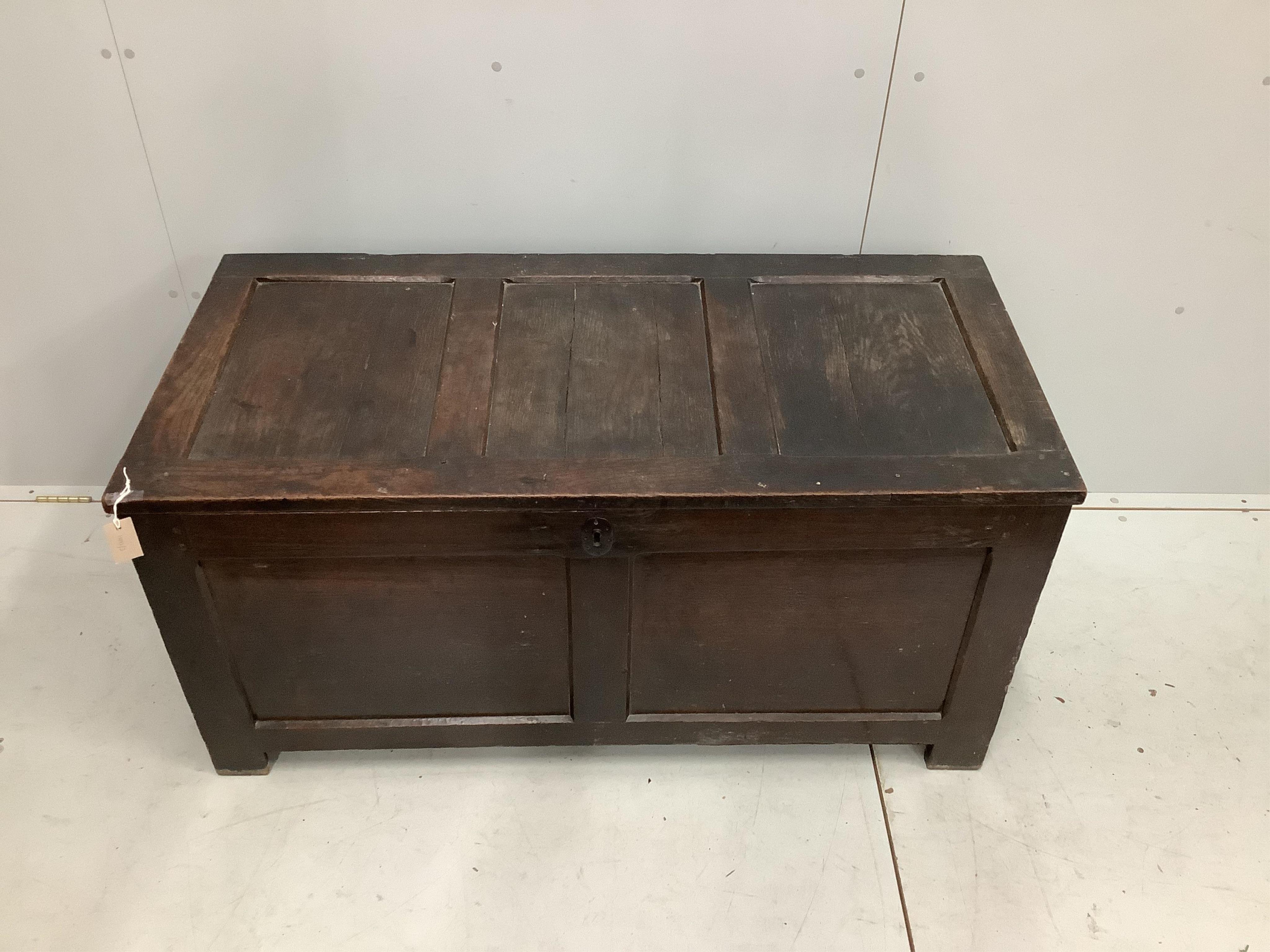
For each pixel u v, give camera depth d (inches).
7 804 59.9
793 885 56.8
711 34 59.2
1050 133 63.9
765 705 59.6
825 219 67.6
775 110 62.4
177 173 64.4
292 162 64.0
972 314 58.6
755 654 56.7
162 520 48.5
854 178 65.6
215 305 58.5
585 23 58.5
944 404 53.3
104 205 65.6
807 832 59.5
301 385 53.8
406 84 60.8
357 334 57.1
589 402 53.1
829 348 56.4
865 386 54.2
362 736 59.7
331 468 49.1
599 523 49.3
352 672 56.8
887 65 60.8
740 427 51.6
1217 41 60.4
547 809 60.4
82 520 78.4
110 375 74.4
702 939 54.2
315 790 61.2
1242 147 64.5
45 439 77.7
